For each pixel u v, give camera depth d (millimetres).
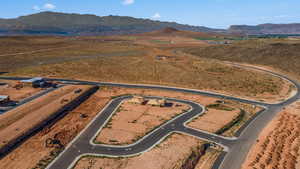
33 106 70188
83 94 84000
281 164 41719
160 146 49344
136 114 67812
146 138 53031
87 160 44406
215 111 69812
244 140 52125
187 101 79312
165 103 76500
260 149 47125
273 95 86750
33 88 90688
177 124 60500
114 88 94750
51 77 110438
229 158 45031
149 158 44719
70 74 117188
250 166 41406
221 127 58406
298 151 45844
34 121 59719
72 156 45875
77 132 56344
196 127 58500
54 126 59406
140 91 90938
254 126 59500
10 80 103375
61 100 75625
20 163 43438
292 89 94438
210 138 53062
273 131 54688
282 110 70062
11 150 47875
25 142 51094
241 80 107750
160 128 58219
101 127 59062
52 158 45219
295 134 52625
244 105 75562
